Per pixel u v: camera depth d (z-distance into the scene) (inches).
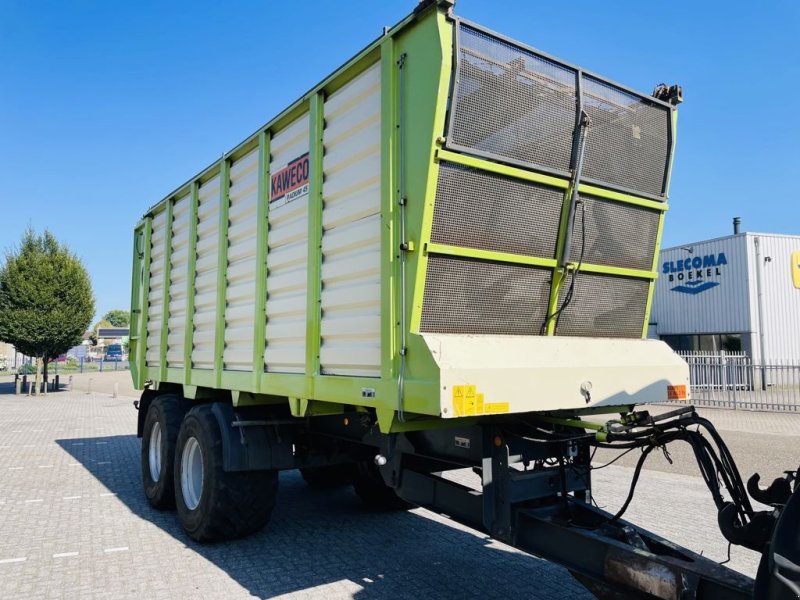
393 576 169.8
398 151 125.3
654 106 159.0
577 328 148.2
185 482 208.4
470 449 129.8
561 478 133.2
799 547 77.2
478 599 154.1
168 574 170.9
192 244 234.2
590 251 146.7
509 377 116.0
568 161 138.8
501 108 126.0
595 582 109.1
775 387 622.2
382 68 131.0
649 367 144.0
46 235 994.1
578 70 140.0
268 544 198.5
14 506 251.6
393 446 150.3
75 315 969.5
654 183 159.3
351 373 138.2
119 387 1134.4
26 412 676.1
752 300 916.0
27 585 163.0
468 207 123.3
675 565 97.3
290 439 196.2
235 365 195.8
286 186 170.9
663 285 1060.5
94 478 310.8
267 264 178.2
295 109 167.2
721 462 104.7
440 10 116.3
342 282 143.5
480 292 127.9
